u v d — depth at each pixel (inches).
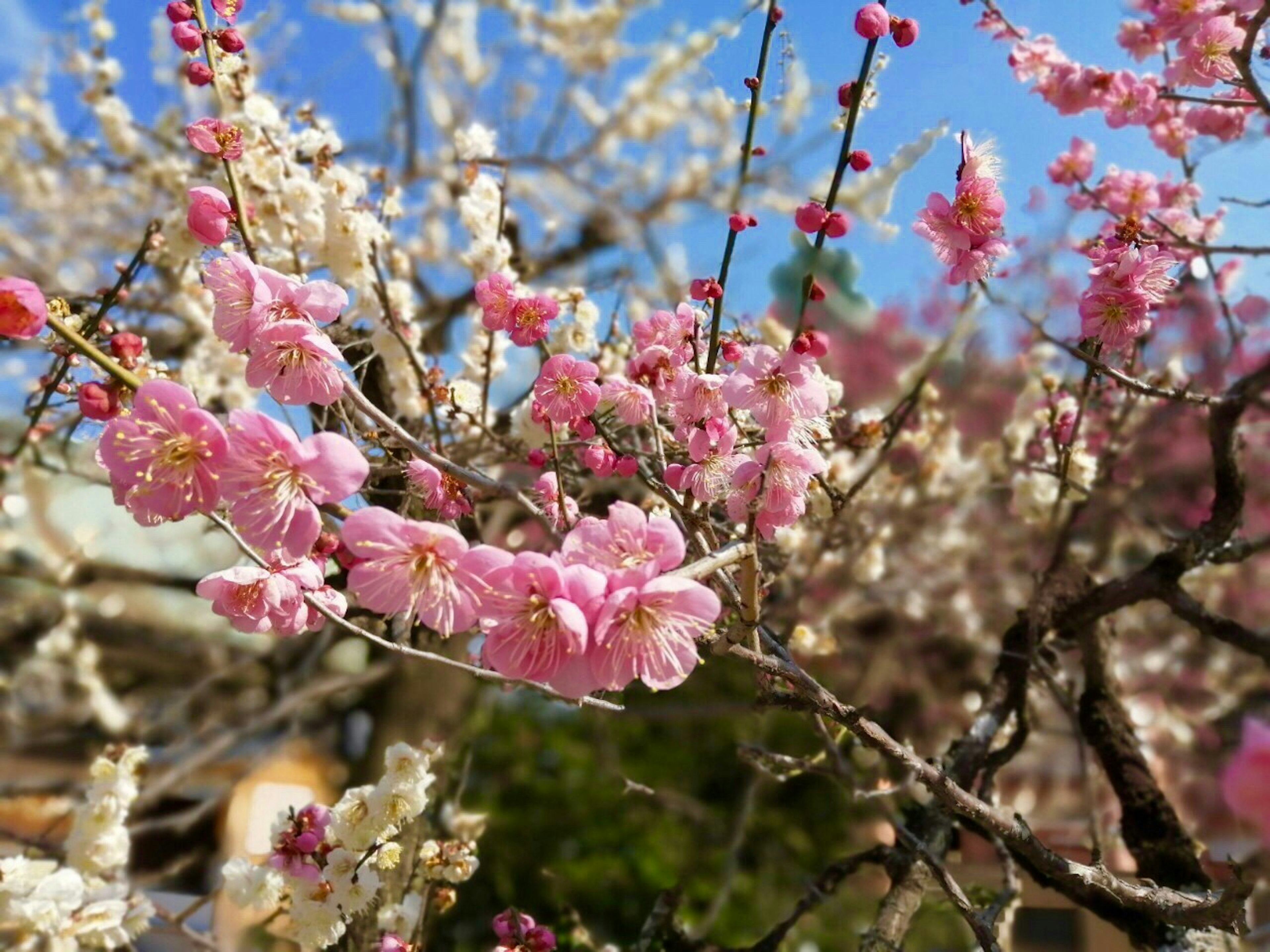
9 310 7.8
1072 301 25.3
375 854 15.0
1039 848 11.1
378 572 8.0
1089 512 25.8
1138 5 19.5
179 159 27.2
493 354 20.7
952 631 35.7
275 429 8.0
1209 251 18.1
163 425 8.1
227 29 11.7
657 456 13.0
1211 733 35.7
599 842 38.0
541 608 7.7
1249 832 20.5
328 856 15.0
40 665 33.4
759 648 9.9
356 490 8.2
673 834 38.8
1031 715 19.9
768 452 10.4
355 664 37.9
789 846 38.4
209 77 11.6
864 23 9.7
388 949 14.6
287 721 33.6
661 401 12.8
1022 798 31.5
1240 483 18.6
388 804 14.9
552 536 10.5
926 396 24.7
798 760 17.1
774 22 11.6
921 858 14.0
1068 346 17.6
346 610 11.6
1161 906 11.1
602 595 7.5
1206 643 36.8
